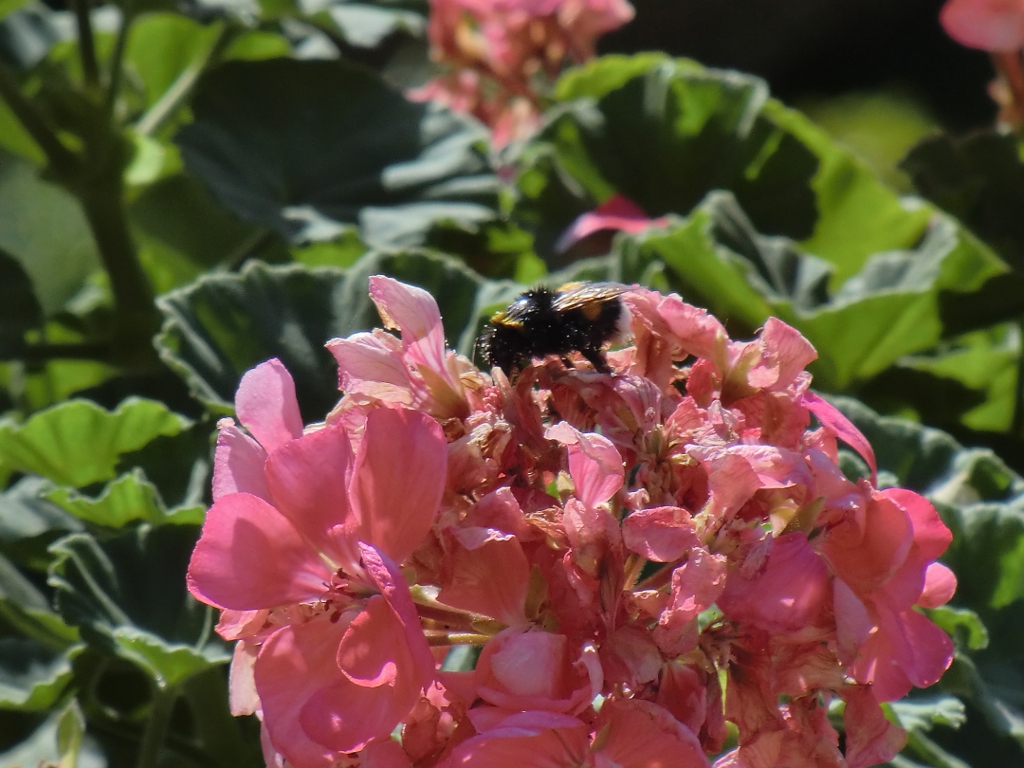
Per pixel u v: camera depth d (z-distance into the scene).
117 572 0.43
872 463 0.32
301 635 0.31
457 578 0.31
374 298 0.32
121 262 0.55
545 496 0.31
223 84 0.63
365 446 0.30
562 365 0.33
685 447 0.31
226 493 0.31
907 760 0.41
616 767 0.29
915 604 0.33
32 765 0.46
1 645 0.47
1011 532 0.44
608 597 0.30
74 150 0.57
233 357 0.47
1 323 0.55
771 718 0.31
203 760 0.44
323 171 0.62
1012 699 0.43
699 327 0.33
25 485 0.50
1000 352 0.57
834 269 0.59
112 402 0.53
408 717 0.31
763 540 0.30
